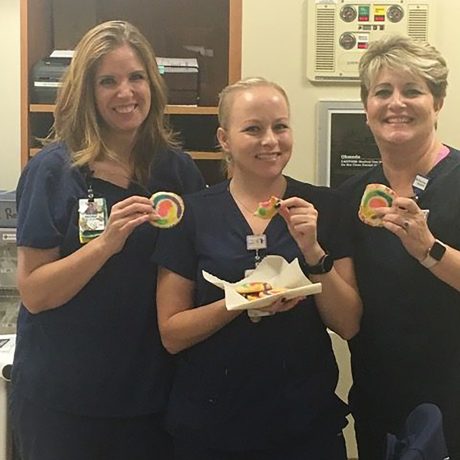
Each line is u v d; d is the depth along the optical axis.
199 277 1.61
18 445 1.97
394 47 1.67
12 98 2.79
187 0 2.67
